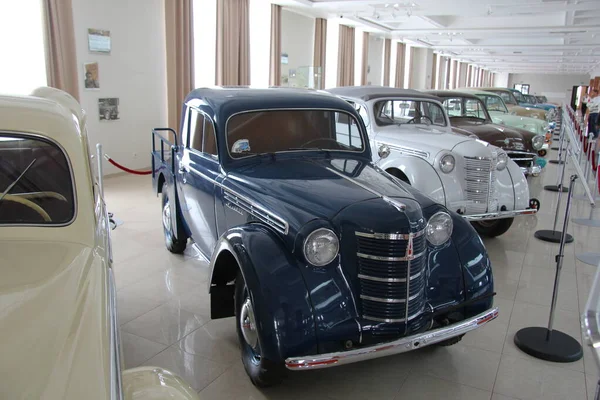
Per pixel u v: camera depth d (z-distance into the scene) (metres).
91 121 8.20
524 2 11.84
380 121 5.70
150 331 3.31
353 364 3.01
